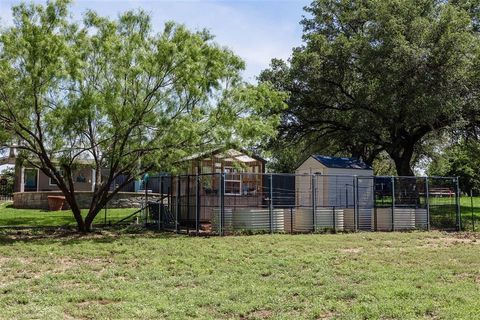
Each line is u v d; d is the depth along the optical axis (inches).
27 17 647.8
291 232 746.8
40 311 288.5
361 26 1193.4
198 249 539.2
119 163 727.7
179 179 747.4
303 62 1114.1
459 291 337.4
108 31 691.4
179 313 284.7
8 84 636.7
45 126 679.1
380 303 303.9
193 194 831.1
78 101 652.1
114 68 677.9
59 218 915.4
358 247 580.1
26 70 638.5
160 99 696.4
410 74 928.3
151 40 711.1
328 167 976.3
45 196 1145.4
